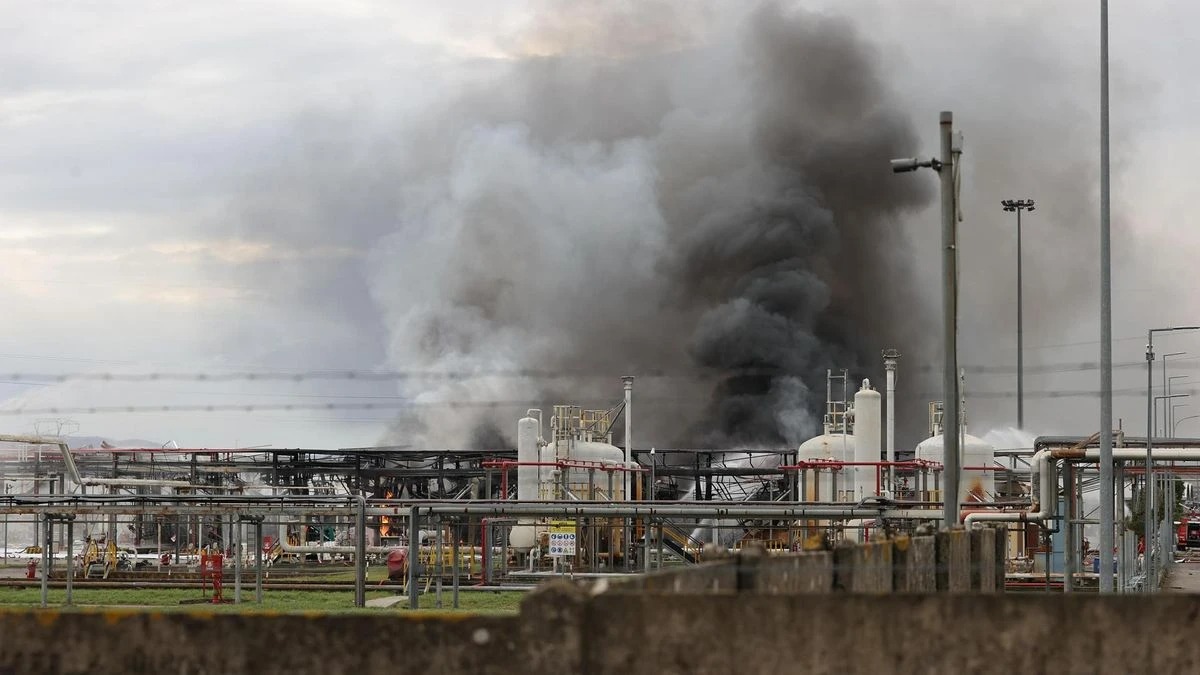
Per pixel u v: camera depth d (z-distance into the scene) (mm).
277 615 26359
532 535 129250
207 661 26484
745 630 24922
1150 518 102812
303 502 96562
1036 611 24969
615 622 25016
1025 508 106750
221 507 96625
